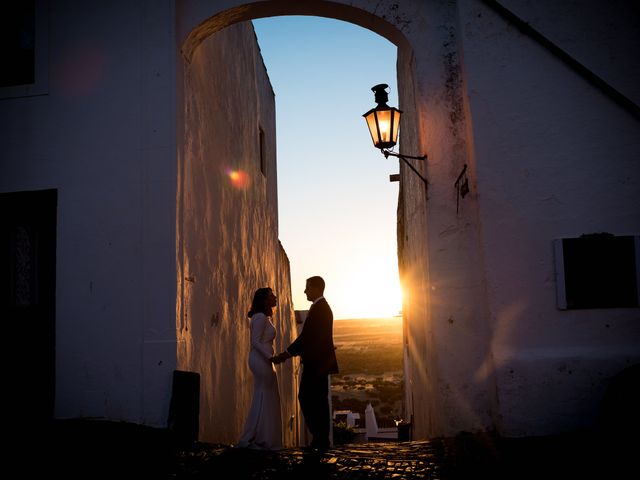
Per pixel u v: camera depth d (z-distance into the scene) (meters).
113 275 6.38
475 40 6.27
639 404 4.87
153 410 6.12
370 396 69.75
